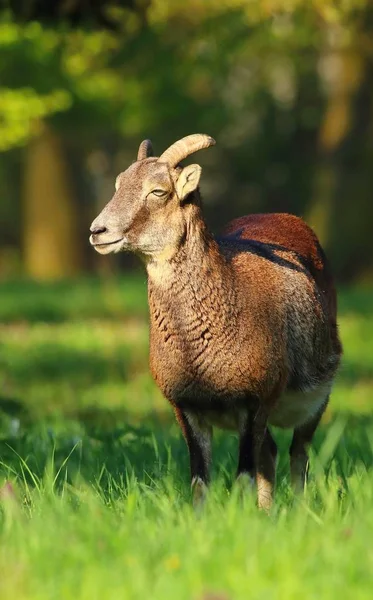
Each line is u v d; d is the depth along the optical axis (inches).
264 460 559.5
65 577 363.9
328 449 559.5
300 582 349.7
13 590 351.3
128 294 1957.4
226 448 637.3
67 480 562.9
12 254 3080.7
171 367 517.3
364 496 467.8
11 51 1395.2
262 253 551.5
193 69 1472.7
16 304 1813.5
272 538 394.0
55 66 1517.0
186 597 342.6
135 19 1065.5
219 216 2812.5
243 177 2778.1
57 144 2684.5
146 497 483.2
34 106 1386.6
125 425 660.7
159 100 2023.9
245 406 518.3
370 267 2287.2
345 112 2315.5
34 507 466.0
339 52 1387.8
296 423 580.7
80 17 924.6
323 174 2330.2
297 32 1267.2
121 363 1256.2
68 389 1079.6
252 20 1160.2
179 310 510.9
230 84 2664.9
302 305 553.0
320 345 575.5
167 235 508.7
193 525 418.0
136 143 2738.7
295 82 2672.2
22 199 3051.2
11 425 671.8
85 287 2123.5
